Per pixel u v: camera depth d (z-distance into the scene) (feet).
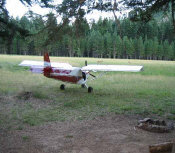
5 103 25.79
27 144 14.30
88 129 17.71
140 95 33.58
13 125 18.11
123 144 14.64
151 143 14.87
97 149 13.76
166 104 27.73
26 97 28.76
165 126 18.03
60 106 25.45
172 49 182.19
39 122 19.15
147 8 16.60
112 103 27.50
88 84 44.11
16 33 16.93
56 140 15.16
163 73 71.26
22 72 59.98
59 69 35.65
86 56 174.29
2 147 13.65
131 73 68.18
